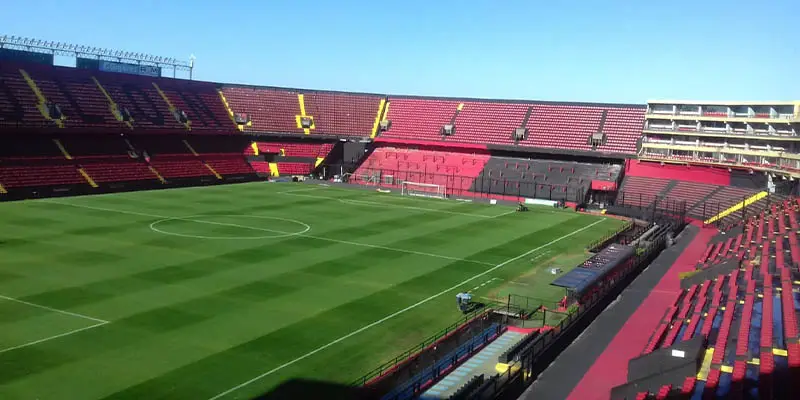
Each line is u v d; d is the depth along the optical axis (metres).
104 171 100.44
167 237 63.31
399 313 43.94
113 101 112.69
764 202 84.06
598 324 43.28
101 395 30.08
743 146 94.88
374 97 144.75
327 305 44.75
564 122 124.12
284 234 67.25
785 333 34.44
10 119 96.00
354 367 34.78
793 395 26.86
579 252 65.69
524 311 45.34
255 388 31.70
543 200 103.19
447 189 113.38
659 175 107.31
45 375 31.91
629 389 30.86
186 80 129.38
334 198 97.31
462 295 44.84
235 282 48.94
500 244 67.75
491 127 128.62
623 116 120.75
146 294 45.09
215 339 37.59
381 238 67.62
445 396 30.55
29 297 43.31
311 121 135.38
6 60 105.75
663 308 47.06
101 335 37.38
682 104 103.12
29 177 91.06
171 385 31.52
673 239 74.94
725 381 29.31
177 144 117.25
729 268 50.31
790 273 47.28
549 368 35.69
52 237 61.31
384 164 127.31
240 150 126.06
